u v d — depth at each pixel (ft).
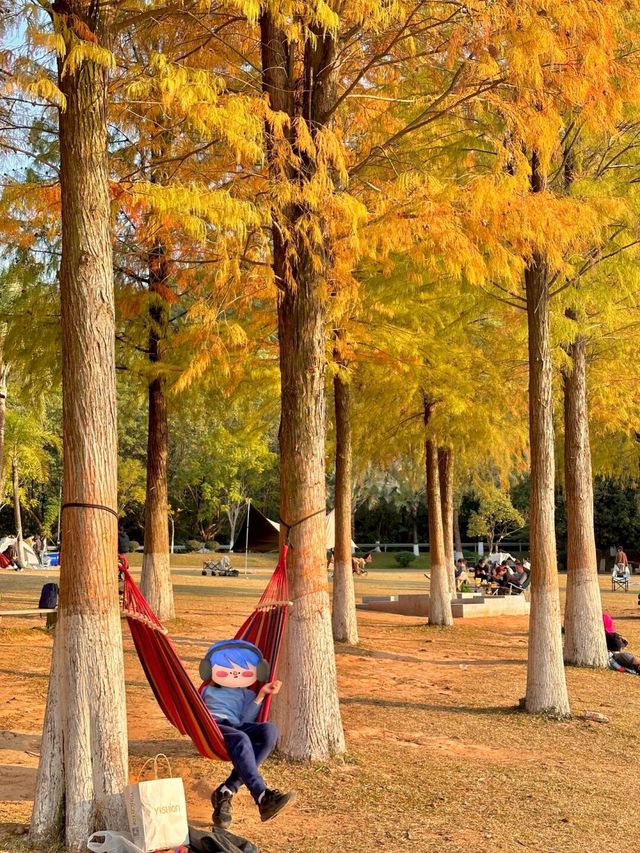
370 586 129.80
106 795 19.36
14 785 23.53
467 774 27.91
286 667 28.60
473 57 28.50
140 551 197.26
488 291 43.16
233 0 21.72
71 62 19.69
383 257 29.60
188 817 22.13
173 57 29.81
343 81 34.71
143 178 33.53
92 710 19.62
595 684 47.11
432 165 37.14
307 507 29.14
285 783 25.49
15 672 40.70
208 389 61.82
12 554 144.05
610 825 23.84
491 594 101.81
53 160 41.98
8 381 69.21
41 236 46.37
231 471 168.04
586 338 53.57
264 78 30.04
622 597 116.06
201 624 63.10
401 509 232.53
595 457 89.30
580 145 44.52
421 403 70.38
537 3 26.48
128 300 49.26
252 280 29.55
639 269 40.52
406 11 28.37
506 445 74.13
